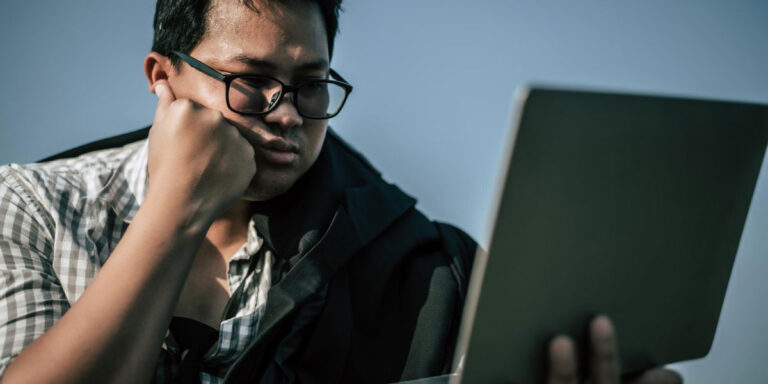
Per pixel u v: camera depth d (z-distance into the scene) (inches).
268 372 35.1
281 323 35.0
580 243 23.1
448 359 39.3
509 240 21.5
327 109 35.8
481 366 22.8
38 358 25.6
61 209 34.8
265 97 33.4
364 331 39.3
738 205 27.6
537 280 22.6
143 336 27.0
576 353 24.8
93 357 25.8
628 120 22.5
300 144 34.8
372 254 40.4
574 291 23.8
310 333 37.3
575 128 21.4
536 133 20.7
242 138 32.1
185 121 30.7
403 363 38.8
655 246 25.4
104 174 37.2
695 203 26.0
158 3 36.1
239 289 36.4
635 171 23.5
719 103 24.8
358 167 46.1
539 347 23.8
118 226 36.5
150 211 29.0
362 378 38.4
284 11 32.5
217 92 33.1
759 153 27.1
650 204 24.5
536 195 21.5
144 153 37.7
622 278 25.0
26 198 34.3
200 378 35.0
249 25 32.4
